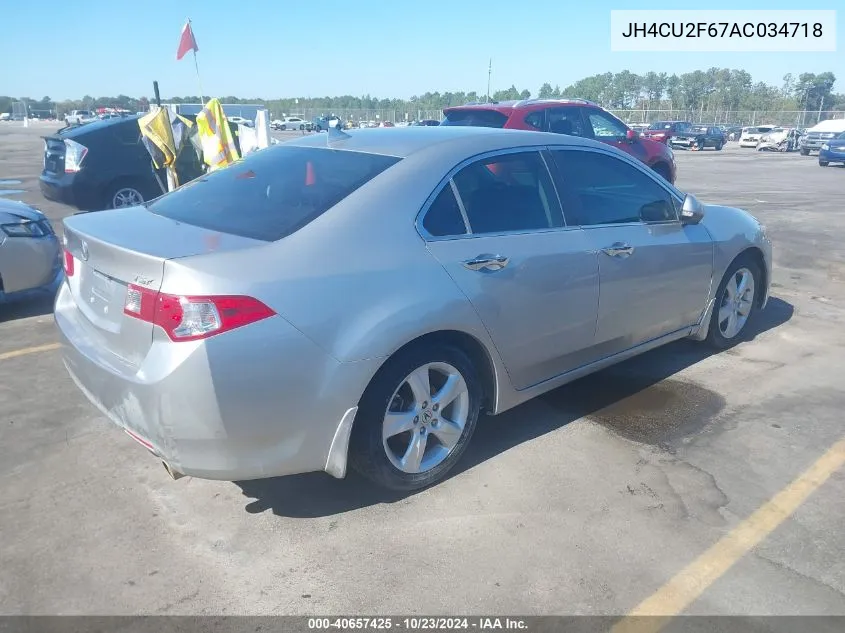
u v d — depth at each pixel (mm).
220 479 2779
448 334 3238
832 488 3371
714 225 4859
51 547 2906
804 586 2703
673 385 4590
